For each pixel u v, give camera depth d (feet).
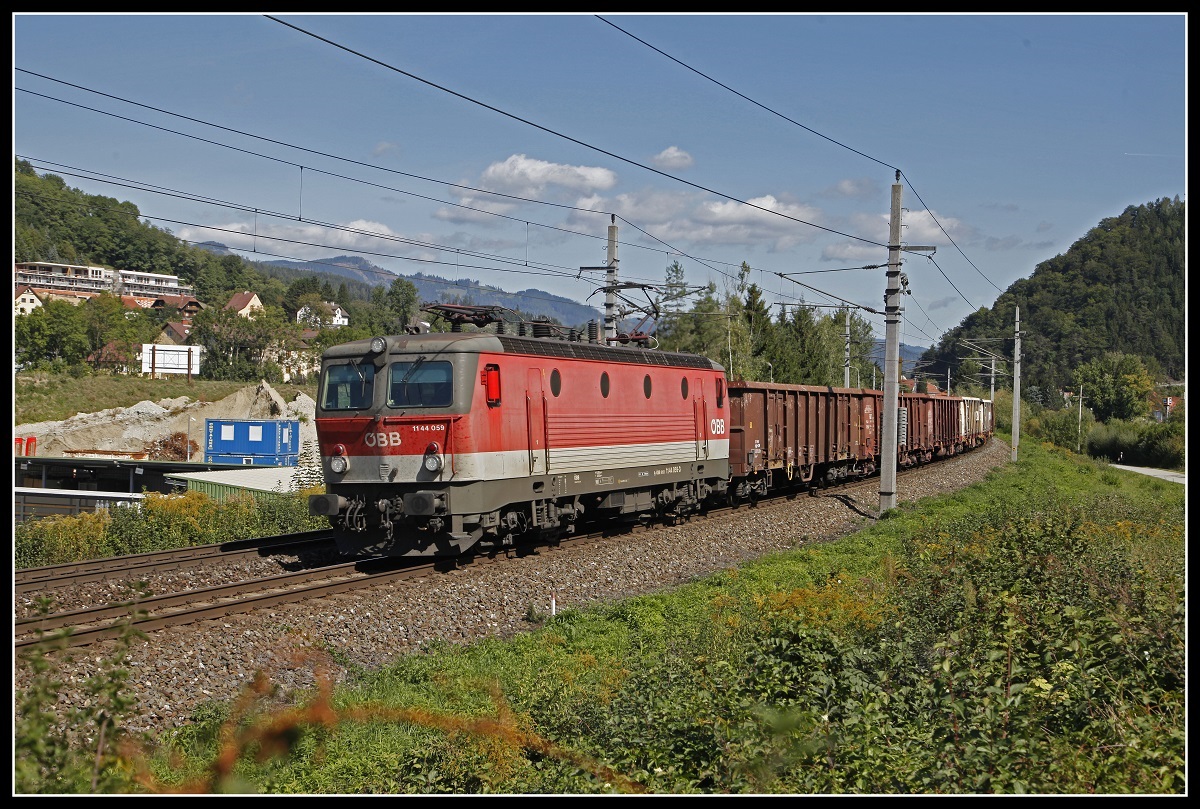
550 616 48.14
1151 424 281.13
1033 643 33.76
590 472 66.80
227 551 59.77
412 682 37.14
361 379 56.90
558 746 29.58
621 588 56.59
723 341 185.88
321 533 67.77
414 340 56.34
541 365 61.67
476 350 55.98
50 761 21.01
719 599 49.39
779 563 63.93
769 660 32.63
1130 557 53.52
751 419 93.71
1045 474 157.48
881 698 28.40
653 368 75.31
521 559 59.93
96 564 54.29
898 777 24.17
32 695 20.74
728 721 28.86
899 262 93.35
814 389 110.73
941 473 146.00
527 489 60.23
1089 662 30.45
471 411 55.21
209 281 531.91
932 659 32.07
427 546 56.29
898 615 39.50
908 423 145.38
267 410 187.62
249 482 106.22
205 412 189.26
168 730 30.71
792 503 100.22
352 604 46.03
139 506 79.87
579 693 33.50
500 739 29.48
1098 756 25.41
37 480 140.56
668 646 40.83
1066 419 309.22
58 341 288.30
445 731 31.17
